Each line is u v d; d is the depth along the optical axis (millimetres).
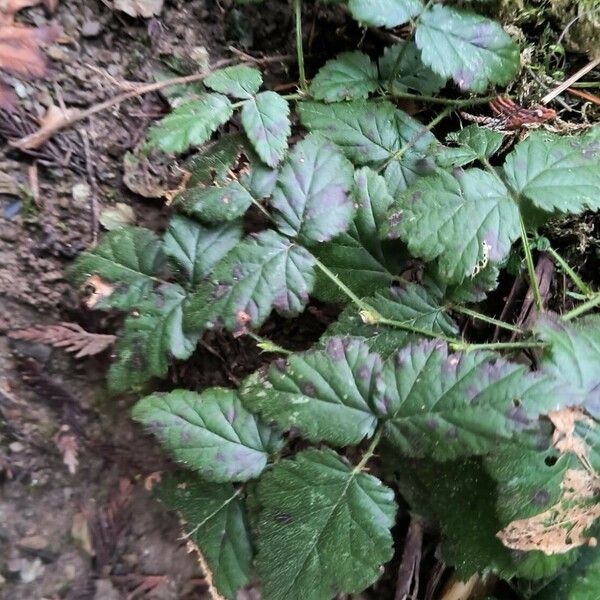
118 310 188
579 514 160
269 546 168
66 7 196
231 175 181
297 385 167
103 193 198
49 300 193
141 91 201
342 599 211
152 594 203
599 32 206
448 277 170
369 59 201
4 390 191
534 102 211
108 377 183
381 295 182
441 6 187
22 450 194
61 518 199
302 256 175
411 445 162
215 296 172
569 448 156
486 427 155
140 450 204
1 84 188
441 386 161
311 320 210
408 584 204
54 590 196
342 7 210
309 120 192
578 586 173
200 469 168
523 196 177
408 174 192
